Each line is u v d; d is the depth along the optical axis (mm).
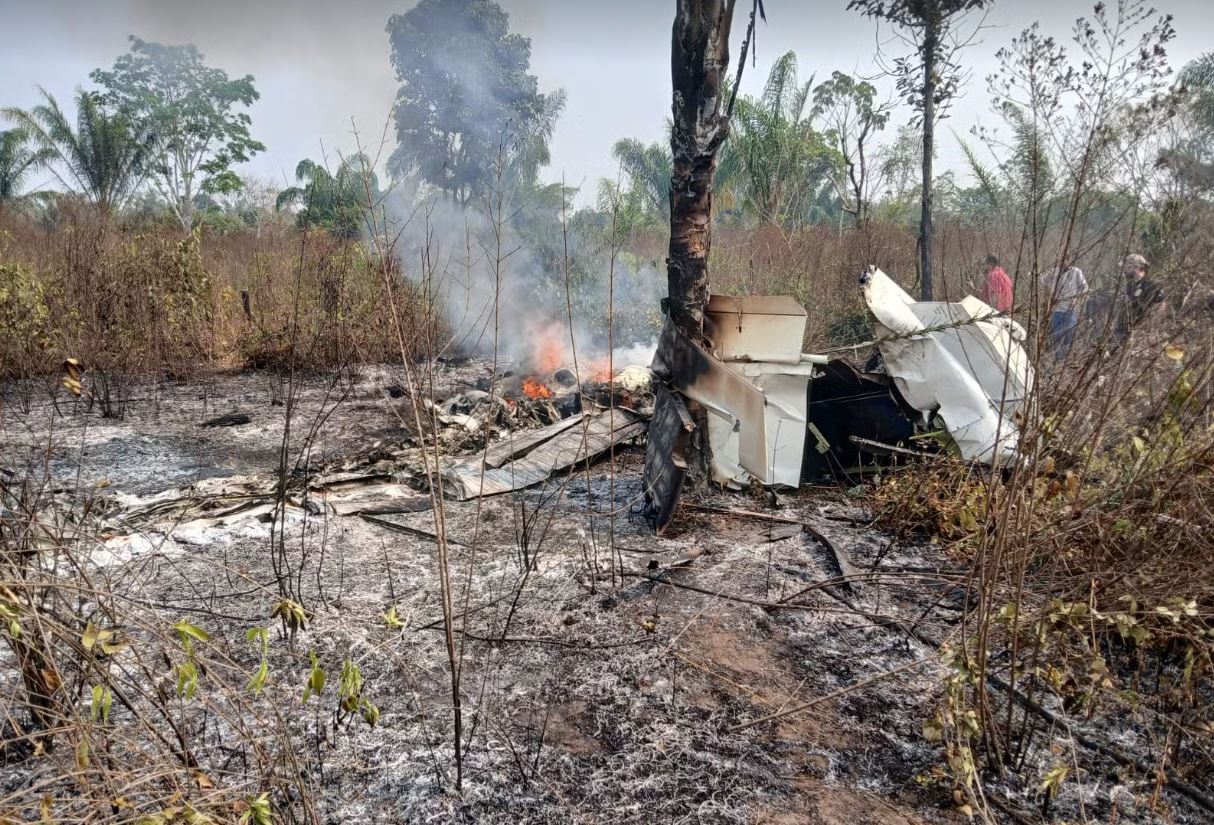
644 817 2402
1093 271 3363
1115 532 3230
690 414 5238
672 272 5090
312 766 2551
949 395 4898
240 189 26984
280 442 6723
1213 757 2650
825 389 5609
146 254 10297
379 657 3227
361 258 9859
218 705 2807
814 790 2541
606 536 4656
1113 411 3293
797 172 16406
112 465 5891
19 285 8750
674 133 4902
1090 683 2787
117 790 1909
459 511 5012
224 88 25969
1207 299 3115
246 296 10641
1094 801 2498
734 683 3139
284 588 3807
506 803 2439
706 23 4621
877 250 11797
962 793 2445
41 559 2459
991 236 7406
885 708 2984
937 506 4605
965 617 2797
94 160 23344
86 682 2541
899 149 12633
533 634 3469
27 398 7289
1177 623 2730
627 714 2920
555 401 7586
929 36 8125
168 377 9469
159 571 3938
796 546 4551
